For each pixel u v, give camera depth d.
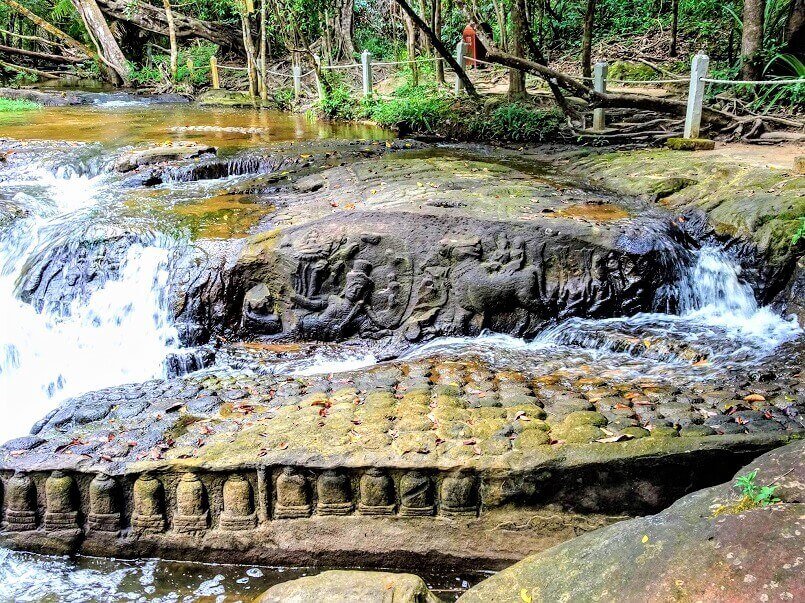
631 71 14.16
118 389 4.87
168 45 23.86
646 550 2.69
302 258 5.72
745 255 6.04
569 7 18.89
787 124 9.47
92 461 3.93
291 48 17.30
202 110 16.14
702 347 5.16
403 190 6.99
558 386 4.70
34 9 24.58
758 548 2.40
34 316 5.85
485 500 3.82
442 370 4.99
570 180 8.19
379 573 3.33
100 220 6.44
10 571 3.83
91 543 3.94
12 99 17.69
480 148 10.73
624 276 5.81
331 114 14.92
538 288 5.75
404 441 3.98
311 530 3.87
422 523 3.84
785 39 11.42
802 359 4.92
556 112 11.36
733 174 7.14
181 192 7.69
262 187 7.80
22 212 6.78
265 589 3.75
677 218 6.70
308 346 5.69
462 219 5.89
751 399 4.36
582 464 3.75
